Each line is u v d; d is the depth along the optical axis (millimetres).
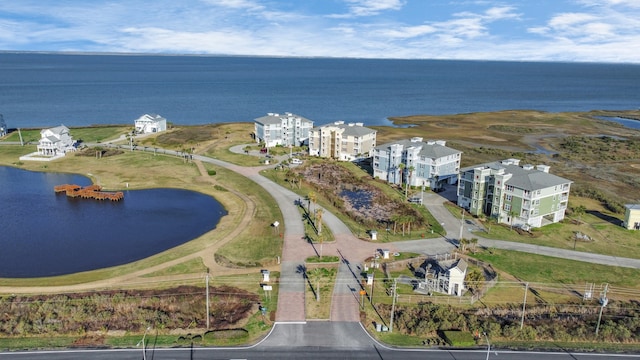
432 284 86438
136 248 102750
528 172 117250
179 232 112000
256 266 93062
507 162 128625
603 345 70750
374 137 184125
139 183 149375
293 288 84812
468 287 86625
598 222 120375
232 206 129375
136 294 81438
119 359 64938
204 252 99000
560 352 68375
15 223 117062
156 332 71812
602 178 165375
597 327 73250
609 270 94438
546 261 97625
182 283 86062
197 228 114438
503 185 116188
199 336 70250
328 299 81438
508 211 116812
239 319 74688
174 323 73875
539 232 112250
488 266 94625
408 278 90000
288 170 162375
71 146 191500
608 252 102688
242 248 101062
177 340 69562
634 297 84812
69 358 65062
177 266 92625
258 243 103500
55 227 114688
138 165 169000
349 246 103000
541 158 193125
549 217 120125
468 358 66625
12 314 76062
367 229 113000
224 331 71125
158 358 65250
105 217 121750
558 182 116062
